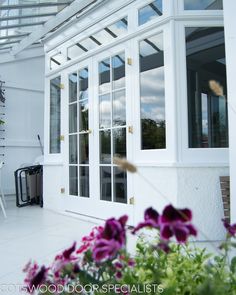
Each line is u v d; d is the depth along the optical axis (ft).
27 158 21.98
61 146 15.33
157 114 10.76
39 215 14.38
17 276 6.98
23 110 21.97
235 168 6.55
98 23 13.28
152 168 10.52
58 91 16.01
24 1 14.21
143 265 3.86
